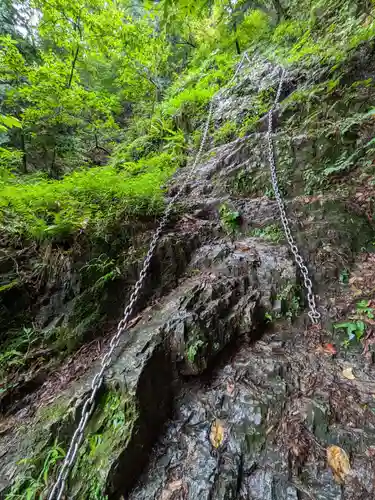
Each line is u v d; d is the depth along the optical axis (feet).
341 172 9.59
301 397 5.52
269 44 20.43
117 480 4.57
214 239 9.84
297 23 18.57
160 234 9.34
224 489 4.47
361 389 5.43
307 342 6.70
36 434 5.40
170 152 18.43
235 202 10.83
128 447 4.85
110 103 25.17
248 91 16.56
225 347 6.82
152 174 14.12
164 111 22.22
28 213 9.23
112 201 9.91
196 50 28.58
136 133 26.40
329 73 12.09
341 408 5.18
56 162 22.02
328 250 8.08
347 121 10.00
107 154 27.71
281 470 4.60
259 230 9.58
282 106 12.98
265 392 5.75
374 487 4.16
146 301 8.19
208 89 20.61
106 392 5.65
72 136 23.50
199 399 5.93
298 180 10.34
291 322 7.20
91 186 10.31
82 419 4.71
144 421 5.25
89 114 26.32
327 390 5.54
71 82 23.29
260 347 6.86
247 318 7.16
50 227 8.21
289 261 8.04
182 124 19.93
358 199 8.70
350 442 4.73
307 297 7.43
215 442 5.17
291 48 17.52
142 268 8.49
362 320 6.53
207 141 16.53
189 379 6.31
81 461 4.86
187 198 12.26
